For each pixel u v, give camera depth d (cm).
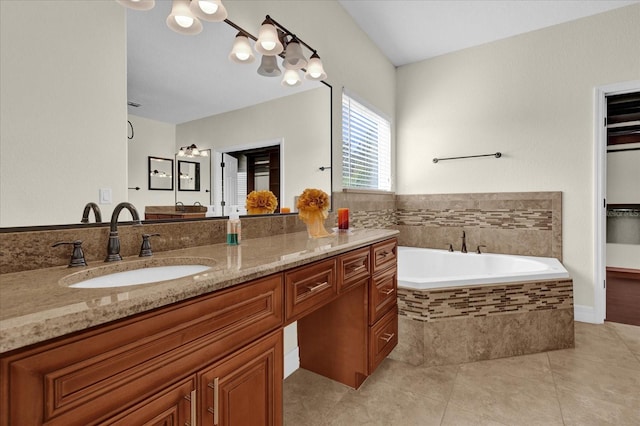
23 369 48
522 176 283
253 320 89
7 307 55
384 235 174
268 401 94
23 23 91
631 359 195
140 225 116
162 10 130
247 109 169
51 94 97
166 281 73
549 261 253
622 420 142
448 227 317
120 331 59
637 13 239
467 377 179
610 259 431
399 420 145
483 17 258
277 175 189
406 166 340
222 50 155
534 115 277
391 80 334
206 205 148
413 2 241
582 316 260
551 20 262
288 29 193
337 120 243
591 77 255
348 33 256
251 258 104
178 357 69
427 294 190
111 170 113
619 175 425
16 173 90
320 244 138
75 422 53
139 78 122
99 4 109
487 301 197
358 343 167
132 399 61
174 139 135
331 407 155
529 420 143
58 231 96
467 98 307
